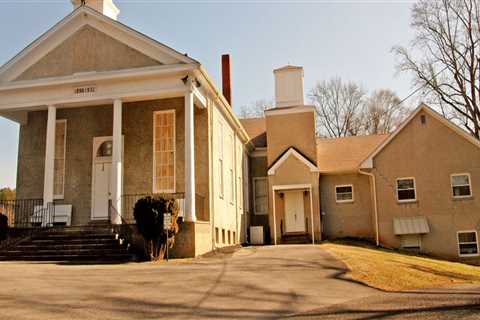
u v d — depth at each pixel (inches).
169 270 546.0
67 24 831.1
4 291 404.8
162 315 337.1
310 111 1180.5
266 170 1311.5
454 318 307.4
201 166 837.2
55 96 804.0
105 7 951.0
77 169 876.6
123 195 819.4
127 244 702.5
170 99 858.8
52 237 723.4
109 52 815.1
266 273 530.9
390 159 1095.0
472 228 1034.7
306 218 1134.4
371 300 406.0
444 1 1675.7
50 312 336.5
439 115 1080.8
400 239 1063.6
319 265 598.9
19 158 901.8
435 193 1063.0
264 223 1275.8
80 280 468.4
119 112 783.7
